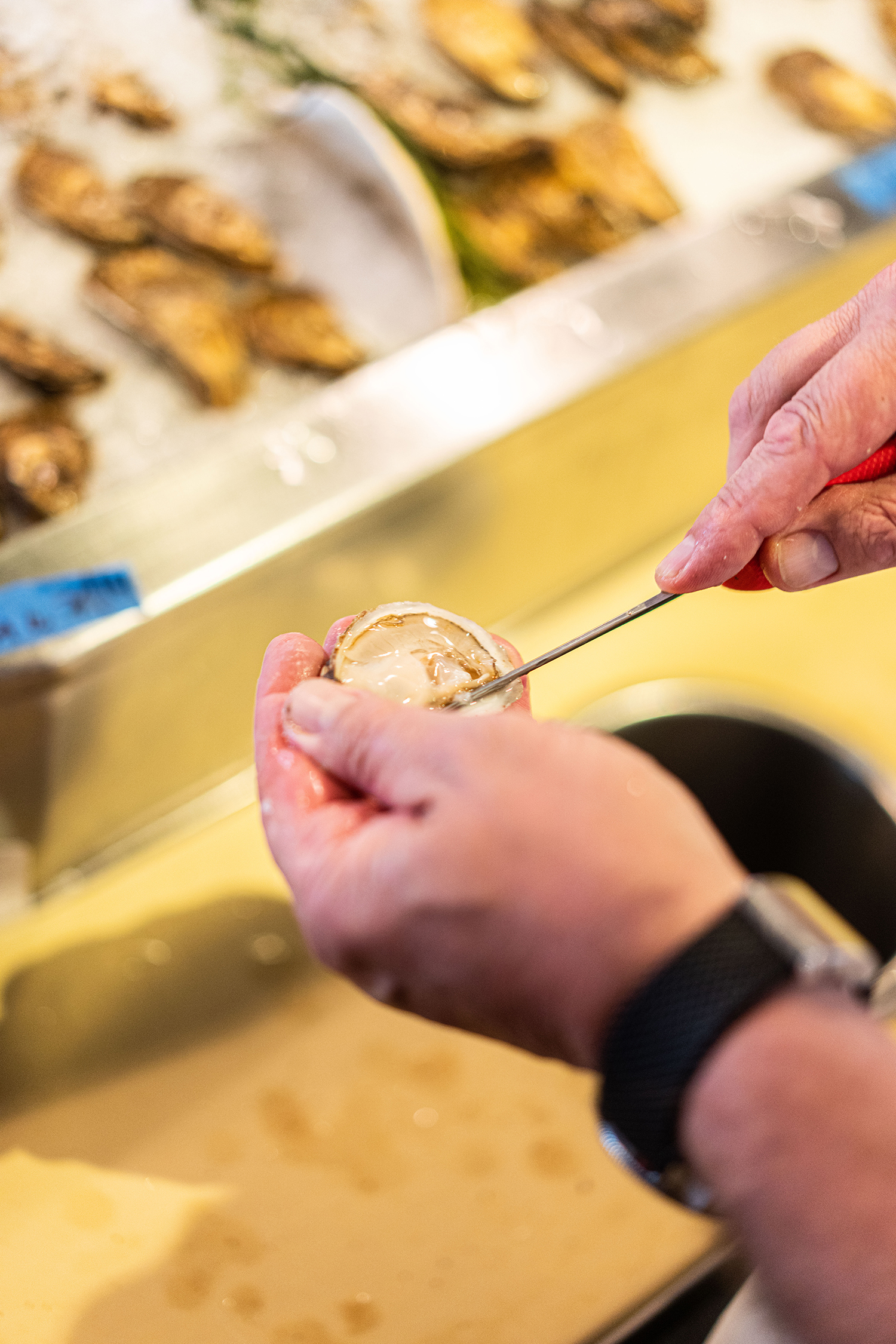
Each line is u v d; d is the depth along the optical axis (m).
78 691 0.74
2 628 0.71
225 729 0.84
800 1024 0.44
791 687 0.98
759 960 0.44
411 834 0.47
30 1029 0.76
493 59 1.09
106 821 0.83
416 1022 0.79
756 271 0.96
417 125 1.02
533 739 0.48
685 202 1.08
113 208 0.92
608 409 0.90
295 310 0.93
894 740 0.95
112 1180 0.71
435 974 0.48
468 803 0.47
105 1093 0.75
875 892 0.91
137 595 0.74
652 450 1.00
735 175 1.11
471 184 1.04
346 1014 0.79
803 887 0.98
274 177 0.98
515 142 1.04
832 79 1.18
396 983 0.50
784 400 0.61
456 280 0.94
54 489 0.81
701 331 0.92
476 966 0.47
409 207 0.91
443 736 0.48
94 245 0.92
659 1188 0.70
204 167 0.97
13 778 0.76
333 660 0.54
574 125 1.10
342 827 0.50
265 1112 0.75
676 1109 0.44
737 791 0.98
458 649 0.56
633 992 0.45
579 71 1.14
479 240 1.00
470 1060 0.77
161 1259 0.69
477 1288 0.69
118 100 0.96
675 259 0.96
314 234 0.98
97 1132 0.73
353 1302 0.68
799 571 0.58
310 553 0.79
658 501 1.08
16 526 0.82
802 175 1.06
